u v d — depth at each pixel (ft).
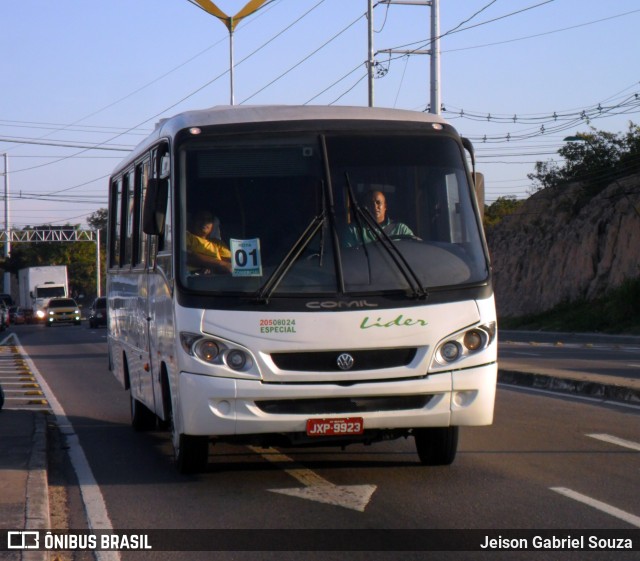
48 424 41.75
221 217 26.35
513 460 31.12
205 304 25.39
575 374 54.60
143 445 36.76
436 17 87.15
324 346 25.23
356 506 25.00
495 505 24.89
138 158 35.81
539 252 180.96
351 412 25.53
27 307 239.50
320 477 28.78
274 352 25.17
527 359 74.13
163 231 28.60
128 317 38.86
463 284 26.32
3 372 72.95
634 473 28.91
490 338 26.45
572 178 182.91
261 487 27.63
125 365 41.39
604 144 179.22
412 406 25.98
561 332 148.15
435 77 87.30
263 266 25.73
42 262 336.70
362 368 25.52
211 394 25.08
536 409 44.01
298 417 25.32
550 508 24.50
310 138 27.32
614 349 90.99
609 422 39.63
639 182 169.27
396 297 25.77
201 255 25.99
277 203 26.50
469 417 26.21
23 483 27.14
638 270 155.33
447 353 25.99
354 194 26.73
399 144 27.66
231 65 126.62
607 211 167.73
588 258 166.81
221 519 24.08
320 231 26.16
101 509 25.46
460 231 27.32
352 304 25.48
